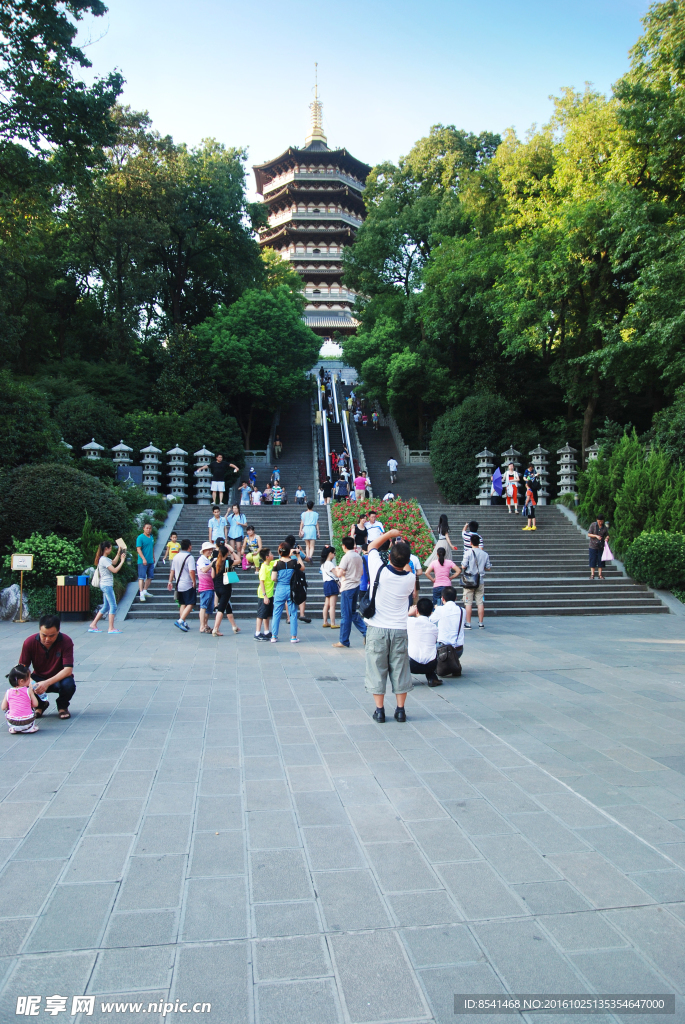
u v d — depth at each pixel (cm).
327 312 6031
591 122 2177
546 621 1347
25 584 1313
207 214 3650
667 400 2598
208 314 4078
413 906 325
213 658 945
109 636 1120
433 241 3509
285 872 356
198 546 1742
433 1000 261
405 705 698
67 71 1672
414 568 1202
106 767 510
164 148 3341
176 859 369
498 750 555
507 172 2627
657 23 1947
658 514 1694
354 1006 257
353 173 6091
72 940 295
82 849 379
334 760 529
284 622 1297
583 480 2070
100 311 3575
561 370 2547
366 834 401
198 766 514
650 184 2128
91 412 2562
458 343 3416
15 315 2783
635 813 435
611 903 330
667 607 1474
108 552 1174
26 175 1677
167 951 289
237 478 2925
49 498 1452
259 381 3334
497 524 1978
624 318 2036
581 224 2106
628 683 805
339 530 1833
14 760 523
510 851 382
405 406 3612
